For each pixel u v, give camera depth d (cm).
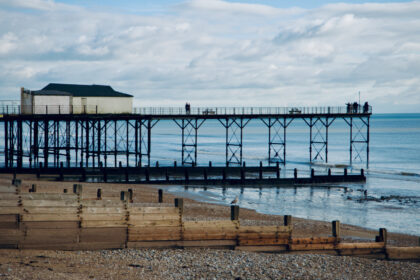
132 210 1781
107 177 5069
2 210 1648
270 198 4109
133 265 1581
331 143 12506
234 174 5716
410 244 2450
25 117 5291
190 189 4491
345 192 4556
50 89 5781
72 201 1759
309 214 3366
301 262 1758
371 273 1714
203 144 12056
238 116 6150
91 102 5647
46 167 5050
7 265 1447
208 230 1838
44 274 1387
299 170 6494
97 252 1706
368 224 3039
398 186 5044
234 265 1647
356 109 6894
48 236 1686
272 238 1878
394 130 18850
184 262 1656
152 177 5322
